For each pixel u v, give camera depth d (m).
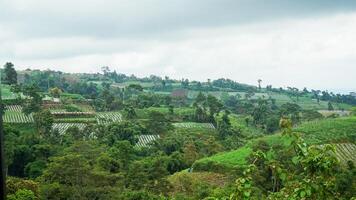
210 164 77.88
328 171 8.61
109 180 64.12
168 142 96.94
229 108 174.62
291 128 8.98
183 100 181.50
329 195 8.66
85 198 59.38
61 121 116.94
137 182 65.06
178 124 125.50
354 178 31.69
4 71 139.50
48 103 134.50
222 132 115.75
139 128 108.38
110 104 141.00
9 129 89.19
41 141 84.06
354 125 98.50
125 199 58.03
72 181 61.91
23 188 56.41
